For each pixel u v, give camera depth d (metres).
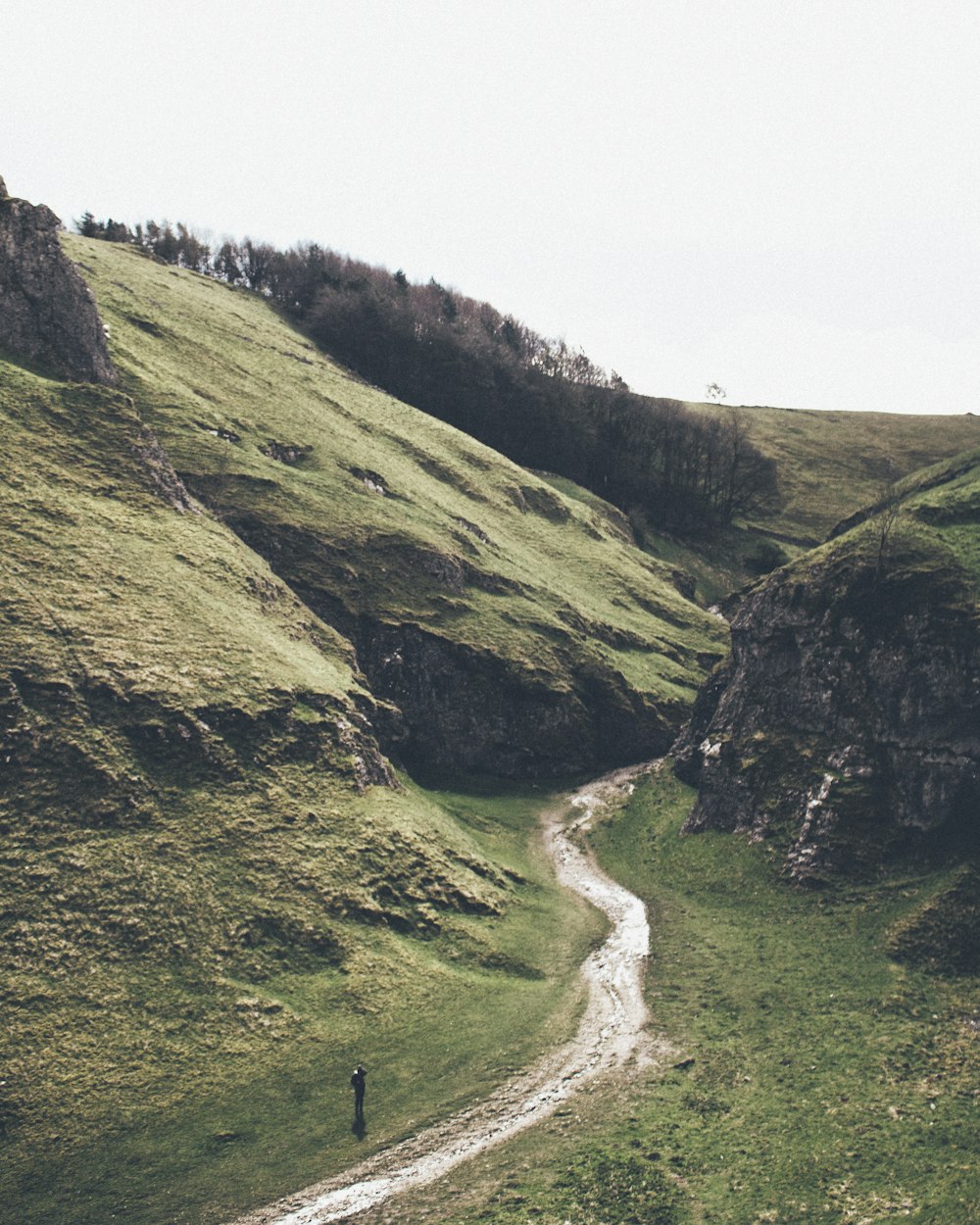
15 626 54.50
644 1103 38.69
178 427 90.56
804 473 192.38
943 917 49.50
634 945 54.81
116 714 53.28
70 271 86.38
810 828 58.84
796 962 49.88
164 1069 39.22
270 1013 43.19
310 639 76.19
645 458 169.62
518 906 58.69
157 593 64.06
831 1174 33.34
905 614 61.47
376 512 97.50
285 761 58.00
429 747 83.62
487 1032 44.53
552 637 96.38
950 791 54.91
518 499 128.88
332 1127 37.44
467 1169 34.81
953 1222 29.75
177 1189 33.94
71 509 66.75
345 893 51.31
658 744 92.88
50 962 41.72
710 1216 31.78
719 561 156.62
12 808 46.91
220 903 47.44
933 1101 37.50
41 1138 35.41
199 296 144.88
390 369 160.25
